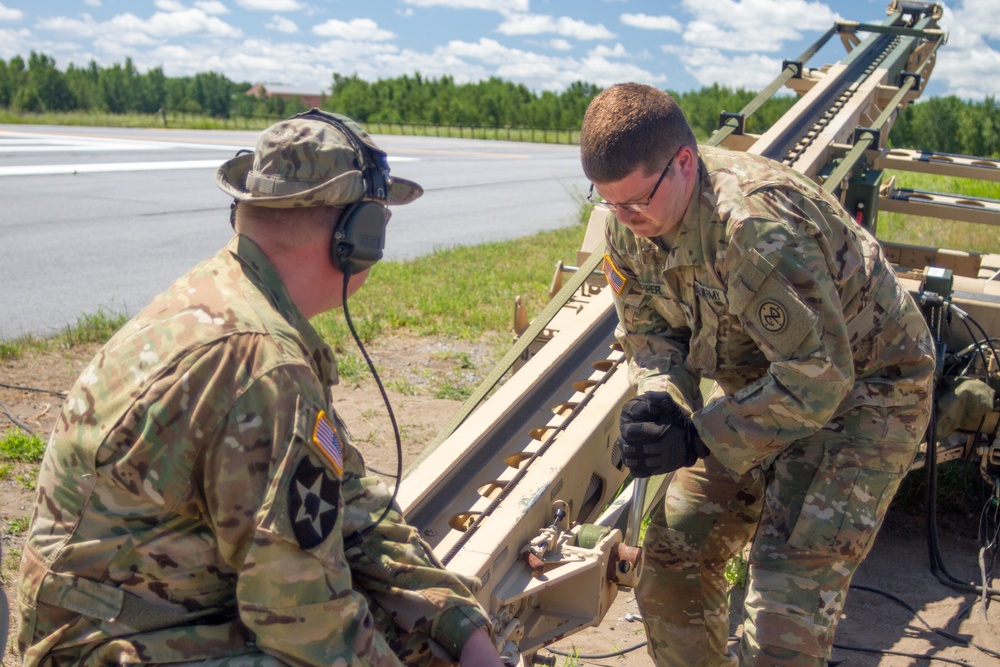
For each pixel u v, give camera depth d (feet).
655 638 8.99
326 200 4.82
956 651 11.50
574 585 7.36
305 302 5.11
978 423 13.43
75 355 20.86
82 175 58.54
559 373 9.57
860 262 7.12
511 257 34.35
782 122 15.37
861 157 15.97
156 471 4.43
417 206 52.44
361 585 5.66
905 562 13.76
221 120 166.50
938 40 21.43
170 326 4.58
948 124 143.13
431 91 204.74
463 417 8.71
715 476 8.56
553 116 194.90
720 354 7.68
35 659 4.71
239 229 5.00
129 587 4.62
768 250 6.46
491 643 5.54
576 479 8.46
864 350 7.52
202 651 4.64
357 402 19.06
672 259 7.16
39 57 191.93
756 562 7.48
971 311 14.05
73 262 31.30
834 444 7.49
